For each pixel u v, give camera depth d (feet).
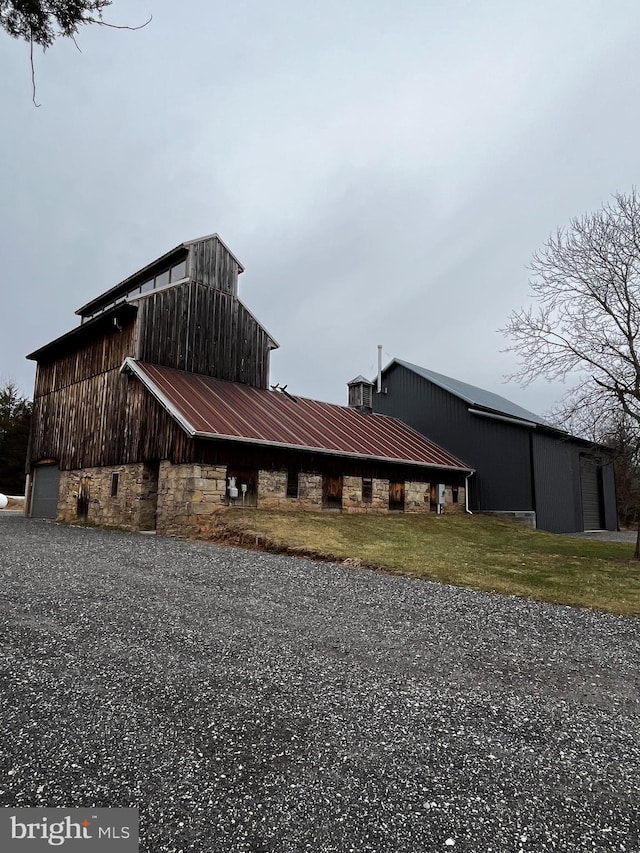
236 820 7.67
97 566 25.46
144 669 13.03
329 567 28.19
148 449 47.67
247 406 53.78
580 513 72.64
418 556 33.30
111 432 53.26
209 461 43.32
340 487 54.29
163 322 53.83
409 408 78.74
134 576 23.38
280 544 33.86
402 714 11.28
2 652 13.70
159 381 48.78
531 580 27.35
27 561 26.12
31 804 7.90
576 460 72.95
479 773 9.16
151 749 9.48
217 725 10.43
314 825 7.62
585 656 15.65
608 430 39.96
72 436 59.77
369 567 28.81
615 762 9.72
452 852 7.16
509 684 13.25
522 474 64.69
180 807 7.92
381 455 57.57
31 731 9.93
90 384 58.18
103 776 8.63
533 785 8.86
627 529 91.86
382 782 8.75
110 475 52.21
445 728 10.76
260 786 8.50
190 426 41.45
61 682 12.10
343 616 18.43
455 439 72.33
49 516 62.13
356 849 7.16
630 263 39.01
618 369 39.09
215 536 38.68
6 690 11.57
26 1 13.89
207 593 20.77
